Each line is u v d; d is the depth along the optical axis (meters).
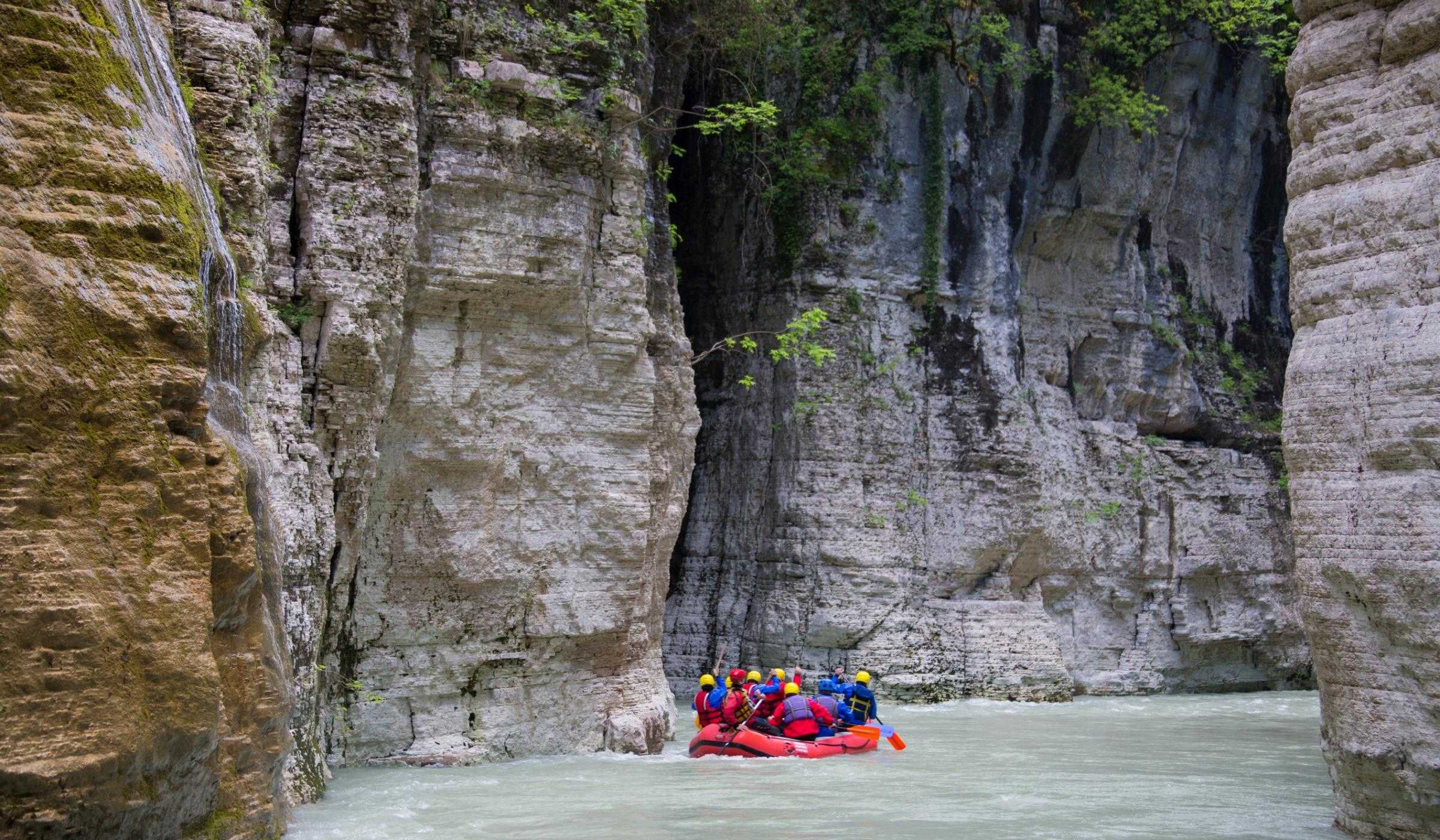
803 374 25.45
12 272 6.52
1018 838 10.91
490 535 15.58
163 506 6.91
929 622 25.42
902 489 25.81
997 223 27.06
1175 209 30.38
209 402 8.16
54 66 7.00
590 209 16.36
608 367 16.59
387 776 14.07
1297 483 9.62
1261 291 31.86
